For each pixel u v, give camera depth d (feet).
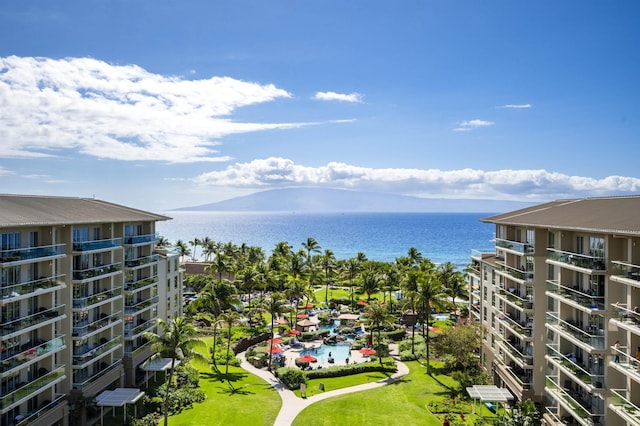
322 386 201.46
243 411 173.27
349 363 245.45
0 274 129.80
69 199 184.65
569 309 146.10
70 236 157.28
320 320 338.75
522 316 176.45
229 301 239.09
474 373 200.44
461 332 206.08
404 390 199.31
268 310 236.84
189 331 163.22
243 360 246.68
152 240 211.82
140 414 167.63
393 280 355.56
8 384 132.87
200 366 227.20
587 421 125.08
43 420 139.03
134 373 192.75
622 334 119.96
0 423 126.41
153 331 216.95
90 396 161.38
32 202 158.20
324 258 462.19
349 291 448.65
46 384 141.69
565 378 147.95
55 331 154.51
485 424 157.38
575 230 126.62
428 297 226.79
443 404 179.93
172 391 185.98
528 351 168.14
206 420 164.55
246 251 471.21
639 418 105.29
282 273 367.66
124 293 191.42
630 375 107.14
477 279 249.55
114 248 180.55
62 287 151.12
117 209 199.21
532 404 147.84
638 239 111.24
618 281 111.24
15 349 136.98
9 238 134.51
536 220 156.15
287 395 193.98
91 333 164.45
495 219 188.85
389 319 257.34
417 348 264.93
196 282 386.11
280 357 244.42
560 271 145.69
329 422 165.37
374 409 177.37
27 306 142.72
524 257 176.04
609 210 136.46
